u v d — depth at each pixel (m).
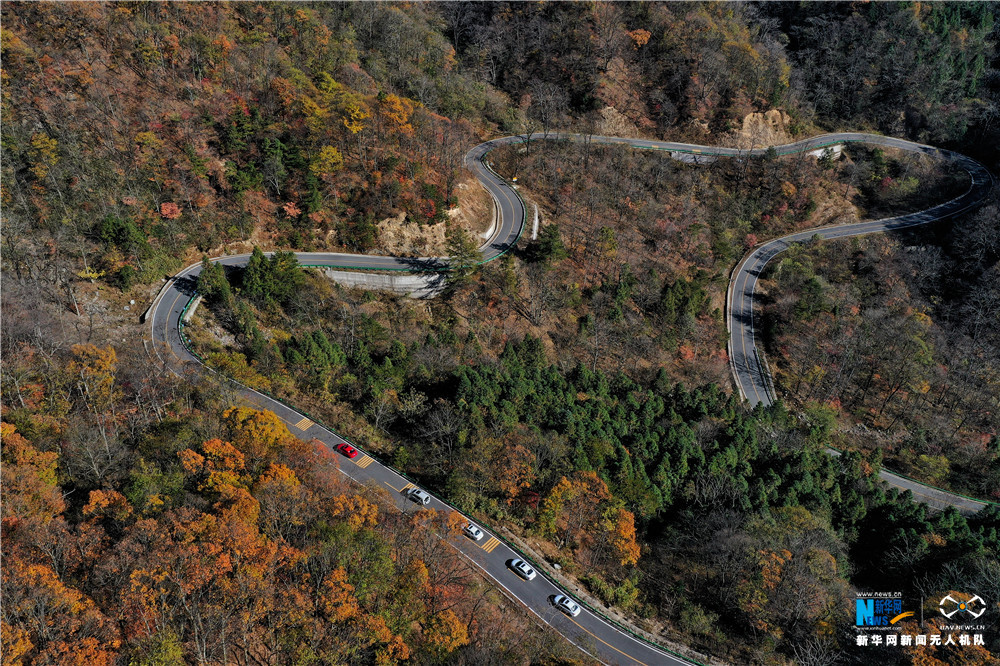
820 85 193.88
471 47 186.25
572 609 70.06
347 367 100.81
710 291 145.00
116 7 137.62
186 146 120.31
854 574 83.12
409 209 128.50
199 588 51.94
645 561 80.94
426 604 60.75
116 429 75.38
